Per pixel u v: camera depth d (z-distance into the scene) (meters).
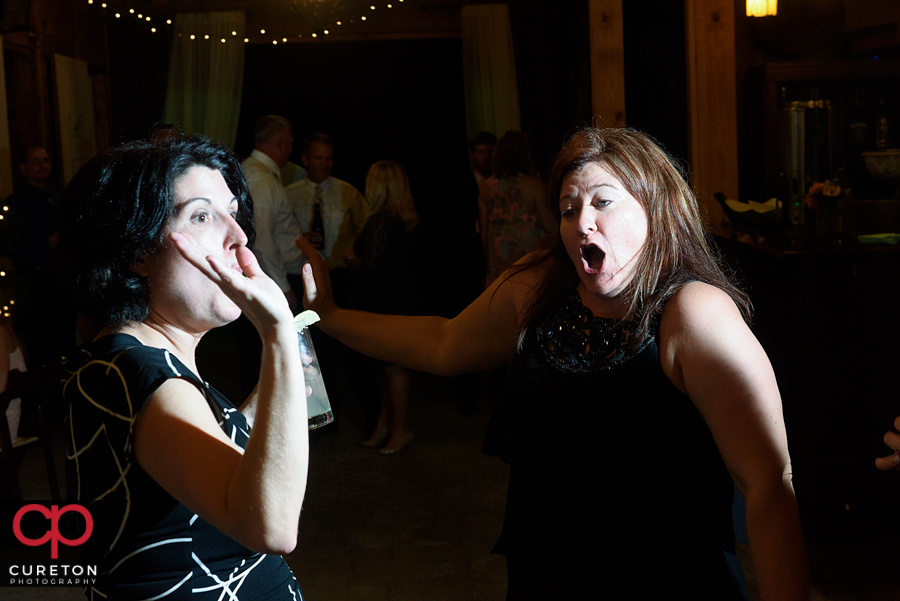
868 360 2.94
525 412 1.34
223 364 6.53
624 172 1.27
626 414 1.25
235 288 0.84
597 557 1.26
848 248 2.97
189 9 7.46
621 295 1.29
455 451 4.28
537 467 1.33
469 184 4.91
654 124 5.16
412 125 9.46
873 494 2.97
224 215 1.09
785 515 1.17
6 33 5.01
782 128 5.16
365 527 3.34
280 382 0.87
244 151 9.47
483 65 7.79
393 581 2.87
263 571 1.10
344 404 5.34
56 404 4.78
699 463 1.27
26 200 4.80
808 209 3.90
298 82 9.36
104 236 1.04
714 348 1.19
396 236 4.18
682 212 1.31
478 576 2.88
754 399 1.18
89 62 7.14
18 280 4.36
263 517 0.86
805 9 5.35
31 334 4.43
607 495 1.25
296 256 4.25
